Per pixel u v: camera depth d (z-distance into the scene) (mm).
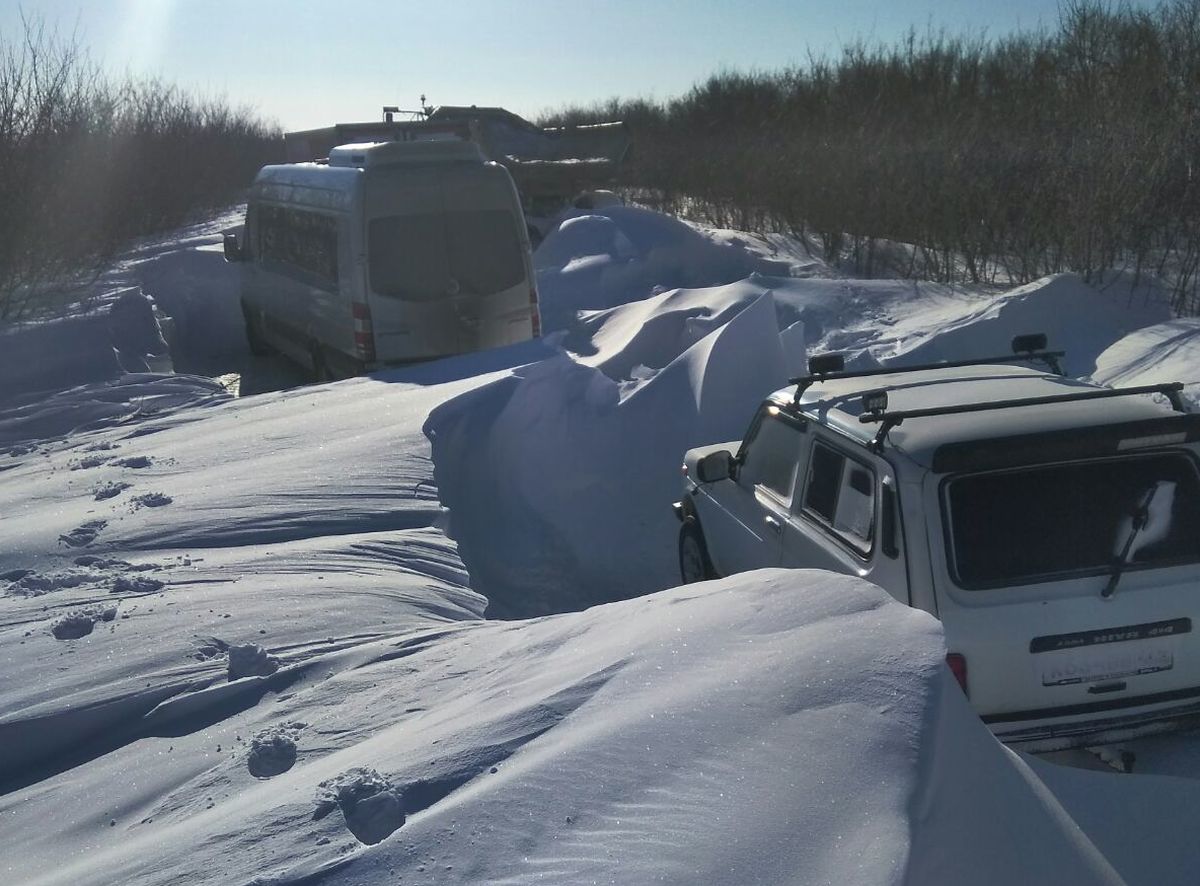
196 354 17422
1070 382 5129
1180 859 3080
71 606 5301
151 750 3918
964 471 4180
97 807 3561
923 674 2930
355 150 12297
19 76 16922
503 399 9180
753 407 8570
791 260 18391
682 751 2738
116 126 22203
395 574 5805
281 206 14688
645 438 8406
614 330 12219
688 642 3428
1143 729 4125
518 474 8492
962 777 2643
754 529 5828
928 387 5277
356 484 7352
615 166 24000
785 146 22250
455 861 2475
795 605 3539
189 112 34062
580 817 2555
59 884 2930
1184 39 16562
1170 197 13359
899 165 18375
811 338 12195
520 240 12156
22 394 12570
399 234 11719
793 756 2648
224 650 4676
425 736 3279
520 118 25125
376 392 10141
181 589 5496
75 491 7684
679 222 18469
